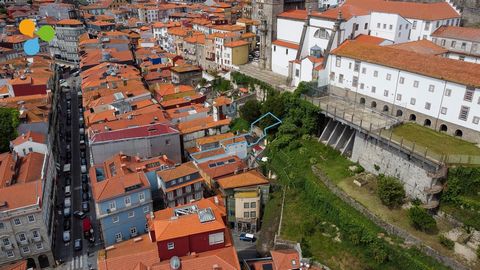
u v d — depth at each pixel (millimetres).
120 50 162875
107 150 83188
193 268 51531
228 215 78188
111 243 70500
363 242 62406
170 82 133500
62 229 78250
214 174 82562
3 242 65938
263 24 120125
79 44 169375
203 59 151875
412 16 106438
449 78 68938
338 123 82688
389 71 78812
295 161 83625
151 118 95125
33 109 99938
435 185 62562
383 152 71875
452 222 60781
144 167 78062
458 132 70500
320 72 92250
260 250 71062
